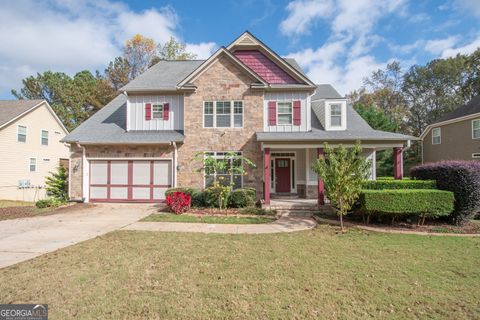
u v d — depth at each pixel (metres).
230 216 10.20
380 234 7.69
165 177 13.45
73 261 5.17
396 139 11.77
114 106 16.97
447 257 5.58
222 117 13.55
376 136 12.05
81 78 35.00
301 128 13.55
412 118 34.00
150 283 4.20
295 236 7.38
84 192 13.36
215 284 4.18
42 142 22.11
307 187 13.63
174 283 4.21
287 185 14.34
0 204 14.96
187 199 10.92
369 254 5.77
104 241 6.66
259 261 5.27
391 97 35.12
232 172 13.06
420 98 34.66
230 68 13.61
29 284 4.12
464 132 20.89
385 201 8.44
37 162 21.56
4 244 6.37
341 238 7.19
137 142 12.84
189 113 13.52
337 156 8.63
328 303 3.61
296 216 10.39
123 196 13.45
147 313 3.33
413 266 5.04
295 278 4.44
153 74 15.66
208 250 5.98
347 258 5.48
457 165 8.81
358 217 9.56
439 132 23.69
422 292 3.95
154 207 12.36
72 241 6.66
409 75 35.22
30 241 6.64
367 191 8.70
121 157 13.45
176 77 15.23
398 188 9.33
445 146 22.91
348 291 3.97
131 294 3.82
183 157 13.37
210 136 13.42
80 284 4.14
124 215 10.43
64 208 12.01
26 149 20.59
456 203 8.66
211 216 10.18
